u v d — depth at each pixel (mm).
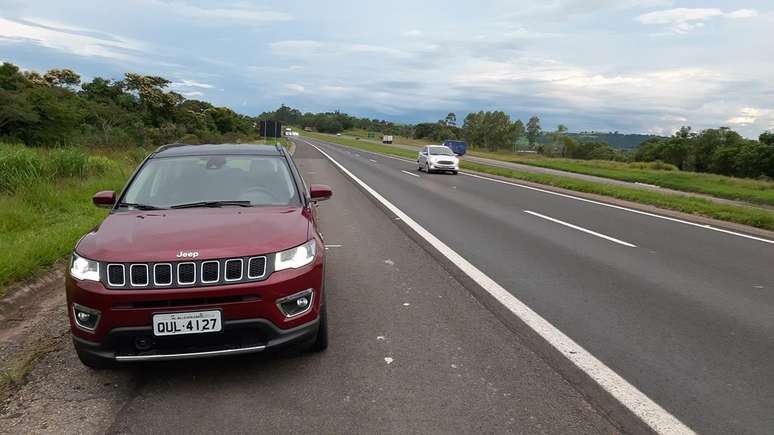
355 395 3547
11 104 30016
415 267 7094
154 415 3291
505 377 3826
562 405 3438
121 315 3391
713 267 7434
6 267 5609
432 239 9094
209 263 3496
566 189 20094
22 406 3404
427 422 3215
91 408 3381
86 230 8008
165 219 4148
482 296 5785
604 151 142250
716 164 95438
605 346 4434
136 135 42562
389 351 4270
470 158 57125
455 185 20688
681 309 5465
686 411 3393
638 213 13320
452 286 6184
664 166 48000
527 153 151875
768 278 6840
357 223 10789
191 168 5094
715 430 3176
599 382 3766
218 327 3467
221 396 3533
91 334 3465
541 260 7629
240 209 4480
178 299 3416
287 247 3744
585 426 3193
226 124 86812
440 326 4848
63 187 11719
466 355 4203
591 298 5789
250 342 3596
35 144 31203
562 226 10836
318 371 3900
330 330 4723
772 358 4254
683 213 13938
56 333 4664
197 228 3914
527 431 3129
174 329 3426
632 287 6270
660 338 4641
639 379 3828
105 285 3438
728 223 12312
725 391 3674
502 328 4820
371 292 5902
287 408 3375
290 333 3658
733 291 6180
